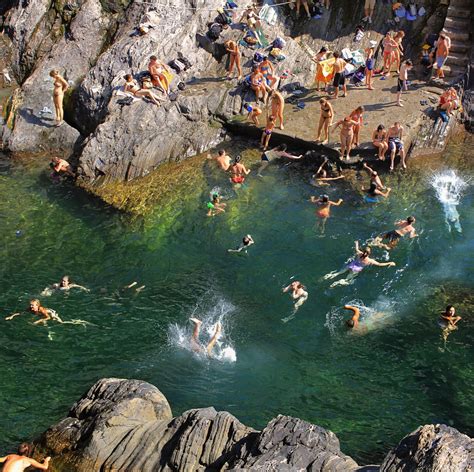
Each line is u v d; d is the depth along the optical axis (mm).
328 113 27188
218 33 31281
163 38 31016
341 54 31172
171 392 19125
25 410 18578
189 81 30703
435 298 22000
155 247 24422
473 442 13336
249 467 13969
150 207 26141
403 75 29234
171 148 28547
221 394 19094
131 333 21109
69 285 22766
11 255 24172
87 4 32375
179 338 20922
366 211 25500
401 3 32438
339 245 24078
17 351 20500
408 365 19906
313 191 26578
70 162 29125
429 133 28641
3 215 25984
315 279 22844
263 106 30141
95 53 32188
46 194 27156
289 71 31250
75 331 21172
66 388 19281
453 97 28531
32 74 31750
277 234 24672
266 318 21594
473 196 26141
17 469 15602
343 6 32719
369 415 18422
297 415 18438
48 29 33281
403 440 13891
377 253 23672
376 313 21547
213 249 24250
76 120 30609
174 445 15453
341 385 19359
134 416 16547
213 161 28406
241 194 26531
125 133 28141
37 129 30109
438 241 24094
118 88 29484
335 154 27578
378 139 27000
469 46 30812
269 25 32031
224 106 29844
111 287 22875
